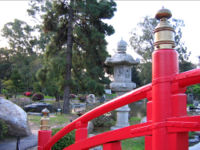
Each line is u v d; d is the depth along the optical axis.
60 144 3.90
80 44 13.73
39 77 13.06
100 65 13.56
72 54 14.14
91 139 1.63
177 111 1.01
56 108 15.18
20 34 34.31
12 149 4.89
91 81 12.50
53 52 13.76
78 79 13.68
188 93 24.00
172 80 1.04
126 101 1.35
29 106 14.58
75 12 13.49
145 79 31.66
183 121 0.96
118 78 6.99
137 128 1.22
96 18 13.28
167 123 1.02
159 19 1.15
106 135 1.48
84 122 1.80
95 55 13.28
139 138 5.97
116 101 1.40
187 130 0.94
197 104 20.94
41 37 34.31
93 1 12.98
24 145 5.26
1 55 34.81
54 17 13.60
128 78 7.05
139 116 12.30
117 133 1.38
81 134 1.79
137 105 22.08
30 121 9.61
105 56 12.98
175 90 1.03
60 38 13.98
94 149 4.25
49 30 13.80
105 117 9.21
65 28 13.83
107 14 13.07
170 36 1.09
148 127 1.13
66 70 13.14
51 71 12.45
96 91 12.98
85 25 13.68
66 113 13.02
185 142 1.04
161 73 1.07
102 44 13.05
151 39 25.91
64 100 13.19
